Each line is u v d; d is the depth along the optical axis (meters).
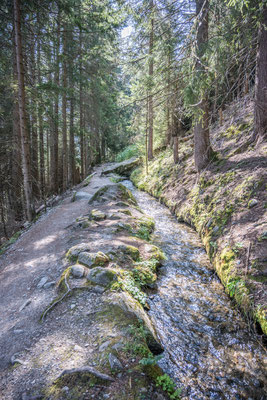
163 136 19.14
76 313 3.75
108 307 3.79
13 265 6.17
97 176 21.27
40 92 11.98
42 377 2.63
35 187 15.87
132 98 11.81
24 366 2.84
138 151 24.11
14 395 2.46
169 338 3.65
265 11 5.39
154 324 3.89
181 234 7.95
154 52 8.75
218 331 3.81
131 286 4.49
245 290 4.11
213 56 5.58
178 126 17.17
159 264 5.92
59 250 6.57
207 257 6.24
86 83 17.38
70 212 10.48
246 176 6.76
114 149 38.50
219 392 2.82
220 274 5.04
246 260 4.55
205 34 7.81
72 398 2.34
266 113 7.45
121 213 9.20
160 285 5.14
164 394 2.48
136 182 17.78
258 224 5.11
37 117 12.91
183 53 7.20
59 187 18.81
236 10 5.57
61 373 2.61
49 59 13.20
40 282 4.99
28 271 5.65
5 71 11.70
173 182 12.11
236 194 6.57
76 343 3.11
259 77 6.95
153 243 7.32
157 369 2.79
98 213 8.91
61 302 4.12
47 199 15.66
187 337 3.69
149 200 13.09
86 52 15.13
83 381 2.51
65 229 8.30
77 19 11.78
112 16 9.25
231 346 3.50
